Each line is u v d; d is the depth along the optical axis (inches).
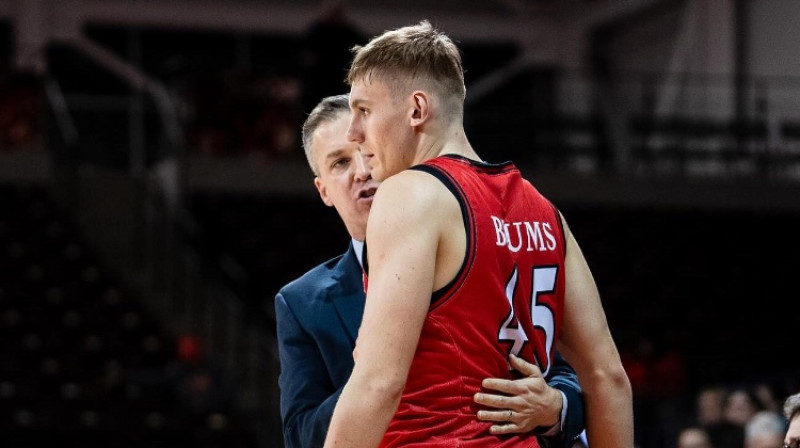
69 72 1152.2
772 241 976.3
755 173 1029.2
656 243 961.5
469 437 130.1
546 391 137.8
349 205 173.9
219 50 1205.1
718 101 1060.5
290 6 1209.4
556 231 145.9
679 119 1057.5
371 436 125.7
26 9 1133.1
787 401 148.3
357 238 172.1
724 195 1023.0
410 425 130.2
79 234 843.4
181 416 623.5
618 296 882.8
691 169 1048.2
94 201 892.0
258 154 998.4
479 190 136.0
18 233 829.8
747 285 912.9
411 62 138.9
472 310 132.0
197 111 1005.8
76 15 1157.1
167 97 1007.6
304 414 159.0
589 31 1250.0
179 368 655.1
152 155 1002.7
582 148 1057.5
